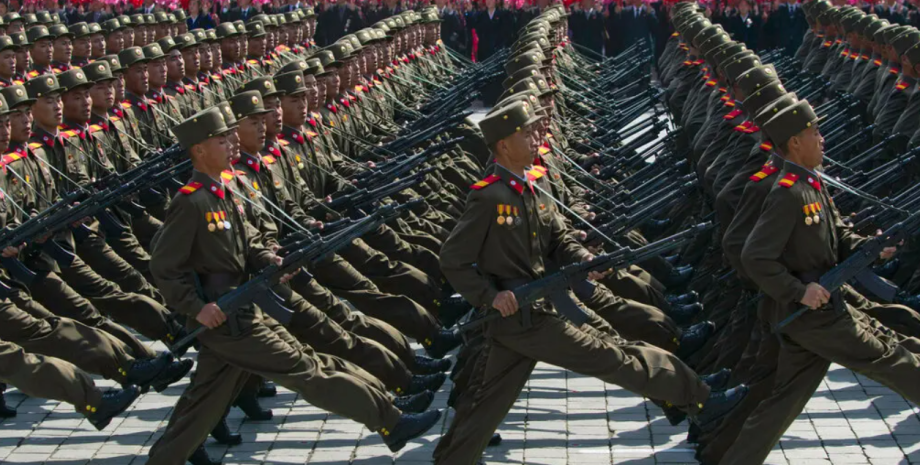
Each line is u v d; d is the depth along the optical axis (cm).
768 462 1080
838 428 1157
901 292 1347
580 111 2056
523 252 966
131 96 1642
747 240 959
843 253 984
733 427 1015
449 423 1194
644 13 3522
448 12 3509
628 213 1334
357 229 1021
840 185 1032
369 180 1416
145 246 1416
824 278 950
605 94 2320
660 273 1427
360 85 1773
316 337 1140
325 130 1466
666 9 3491
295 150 1345
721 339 1184
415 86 2150
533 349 963
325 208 1309
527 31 2227
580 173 1490
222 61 2039
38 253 1182
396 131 1786
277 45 2325
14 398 1291
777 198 949
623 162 1673
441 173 1655
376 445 1140
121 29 2070
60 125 1403
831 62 2169
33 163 1284
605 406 1232
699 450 1046
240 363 974
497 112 965
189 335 981
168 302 972
